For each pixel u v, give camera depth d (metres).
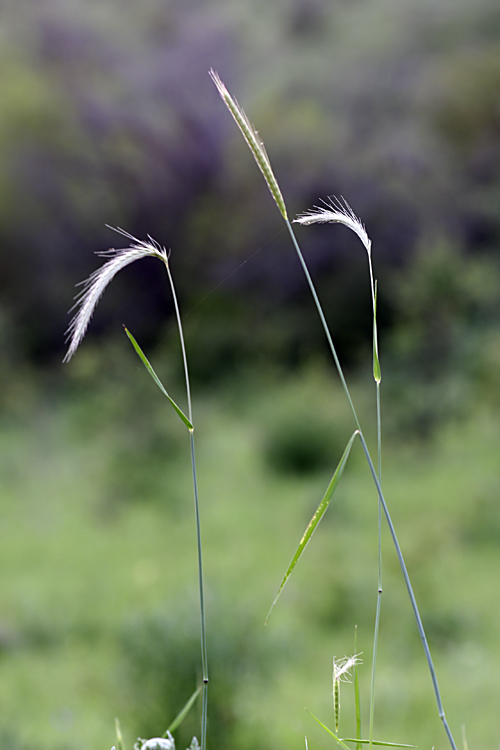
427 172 21.67
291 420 13.41
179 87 26.23
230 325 22.48
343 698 4.86
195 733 3.95
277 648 4.86
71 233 24.50
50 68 25.70
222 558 8.73
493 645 5.91
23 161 24.06
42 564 8.86
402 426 13.73
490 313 15.62
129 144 25.22
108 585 7.89
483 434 13.09
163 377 13.81
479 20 28.50
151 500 11.61
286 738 4.11
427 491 10.86
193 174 25.64
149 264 23.86
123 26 27.91
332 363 20.47
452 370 14.69
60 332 23.47
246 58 30.47
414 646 6.07
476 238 20.09
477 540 8.51
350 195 21.78
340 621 6.69
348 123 25.44
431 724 4.44
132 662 4.28
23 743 4.41
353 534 9.24
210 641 4.21
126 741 4.19
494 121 22.98
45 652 6.32
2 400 18.09
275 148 23.83
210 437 15.04
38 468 13.01
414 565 7.66
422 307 15.40
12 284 23.77
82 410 14.05
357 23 31.44
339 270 21.80
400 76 26.88
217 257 24.30
